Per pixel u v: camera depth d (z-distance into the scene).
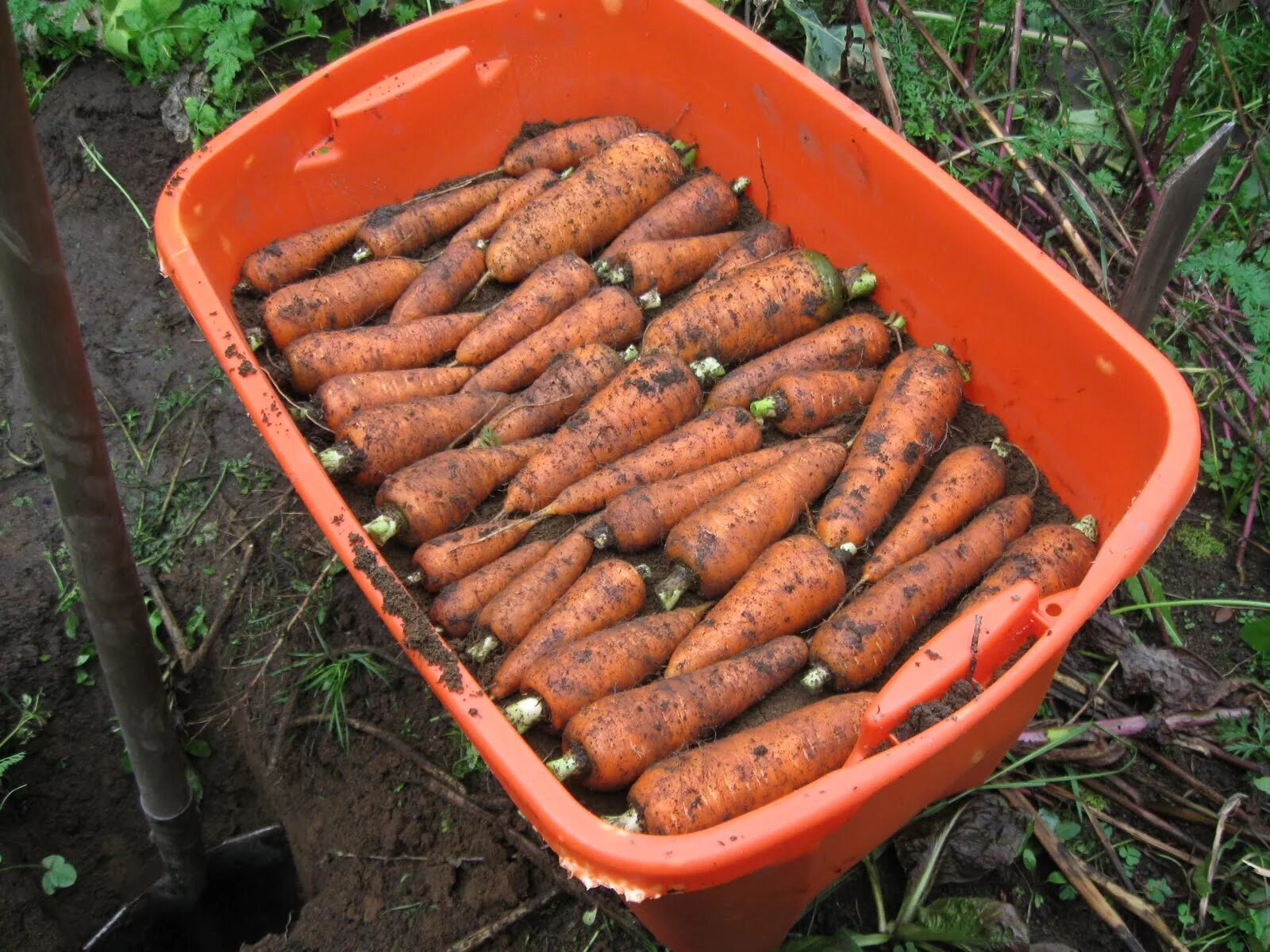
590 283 0.99
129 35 1.22
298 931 0.85
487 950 0.84
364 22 1.31
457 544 0.85
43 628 0.99
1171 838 0.88
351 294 0.99
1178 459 0.75
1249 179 1.15
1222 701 0.92
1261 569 1.00
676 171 1.07
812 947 0.80
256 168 0.98
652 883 0.62
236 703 0.97
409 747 0.92
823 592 0.82
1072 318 0.83
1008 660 0.71
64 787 0.96
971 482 0.87
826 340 0.95
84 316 1.14
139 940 0.95
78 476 0.67
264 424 0.82
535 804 0.65
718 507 0.85
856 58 1.21
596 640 0.79
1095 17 1.28
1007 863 0.85
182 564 1.02
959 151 1.19
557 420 0.93
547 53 1.09
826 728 0.74
